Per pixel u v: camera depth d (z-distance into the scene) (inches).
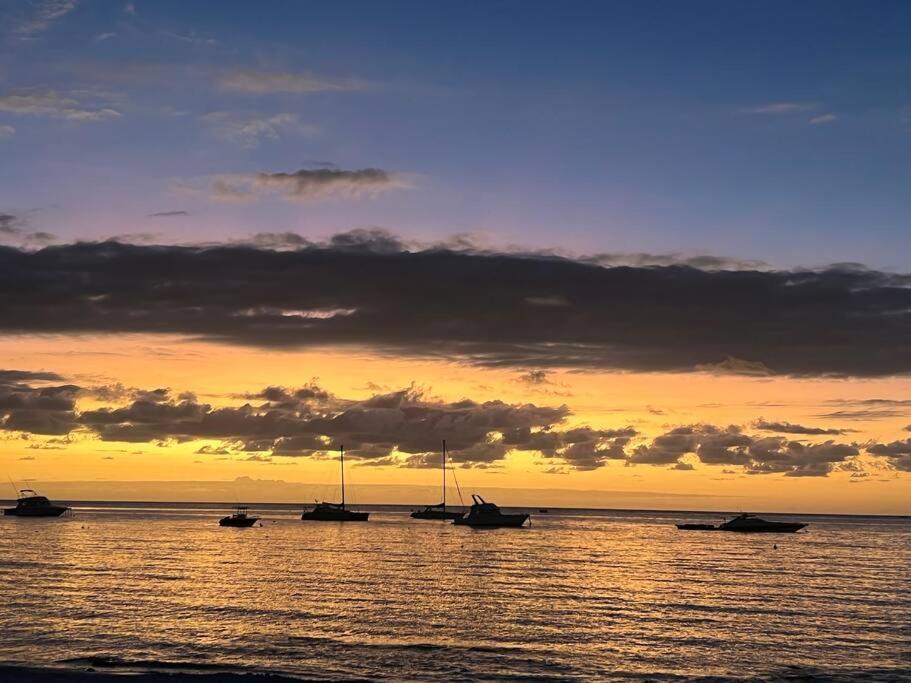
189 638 2484.0
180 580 3885.3
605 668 2250.2
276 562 4936.0
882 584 4291.3
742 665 2315.5
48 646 2352.4
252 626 2691.9
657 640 2625.5
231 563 4830.2
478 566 4881.9
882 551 7047.2
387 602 3277.6
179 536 7455.7
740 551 6712.6
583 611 3166.8
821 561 5762.8
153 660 2202.3
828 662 2367.1
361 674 2119.8
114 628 2610.7
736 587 4050.2
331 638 2534.5
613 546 7066.9
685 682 2122.3
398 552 5861.2
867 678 2192.4
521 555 5812.0
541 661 2313.0
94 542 6427.2
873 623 3004.4
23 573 4089.6
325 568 4598.9
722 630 2812.5
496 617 2982.3
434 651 2399.1
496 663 2278.5
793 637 2709.2
